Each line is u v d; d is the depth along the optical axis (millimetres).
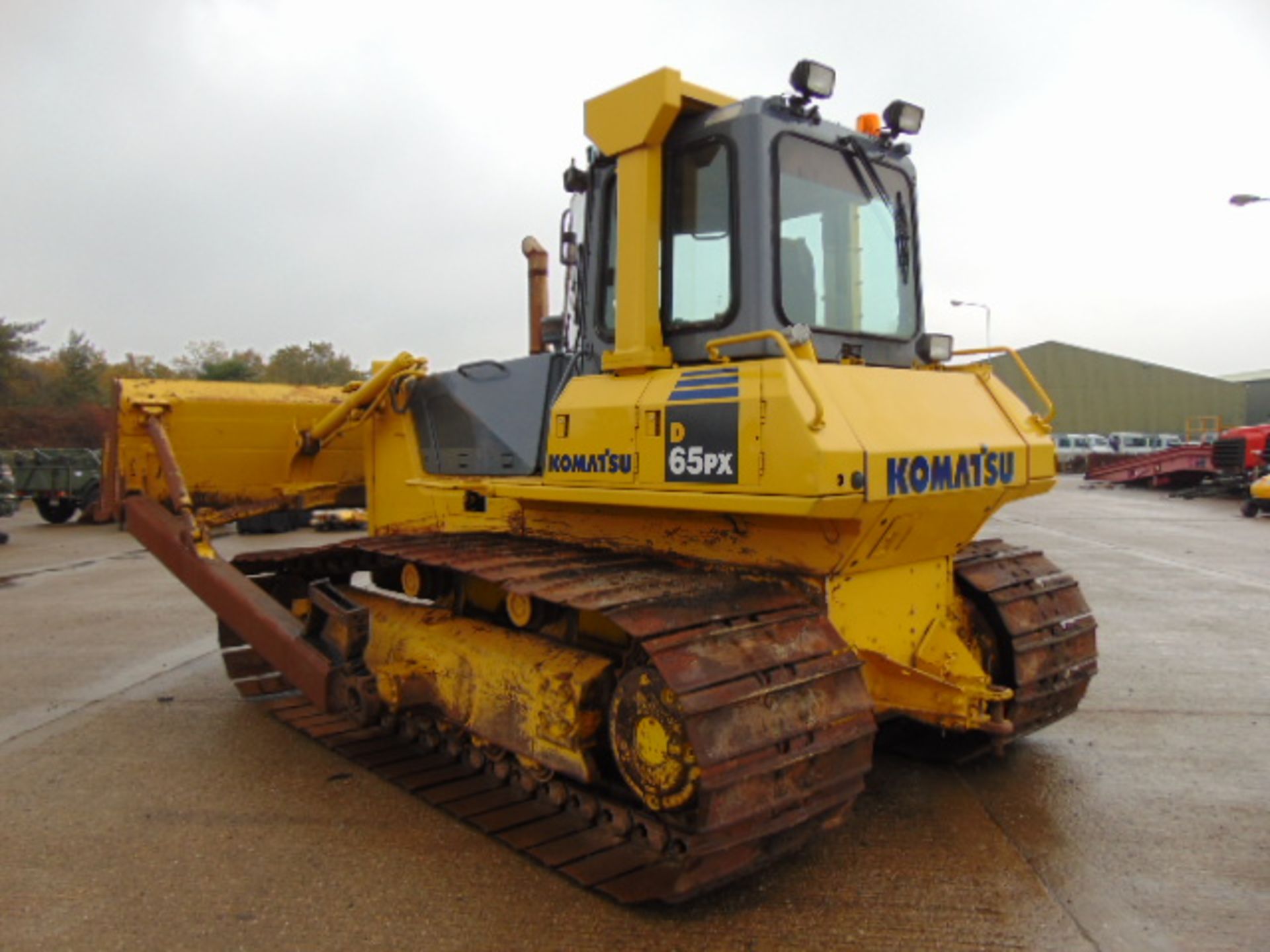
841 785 3549
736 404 3529
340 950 3322
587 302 4586
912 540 4031
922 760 5129
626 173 4168
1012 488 4184
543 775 4309
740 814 3188
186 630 8742
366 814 4520
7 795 4777
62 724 5949
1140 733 5578
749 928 3441
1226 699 6234
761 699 3293
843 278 4336
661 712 3400
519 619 4691
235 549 14156
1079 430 54812
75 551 15070
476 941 3369
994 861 3951
